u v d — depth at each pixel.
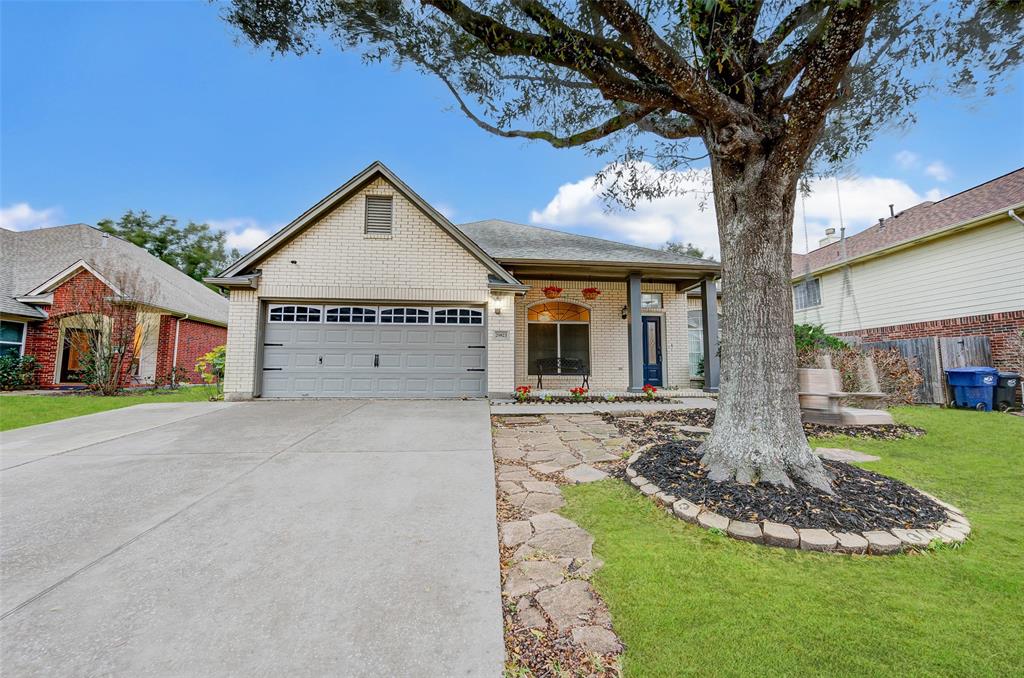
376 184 9.70
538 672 1.77
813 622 2.05
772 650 1.87
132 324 11.90
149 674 1.74
